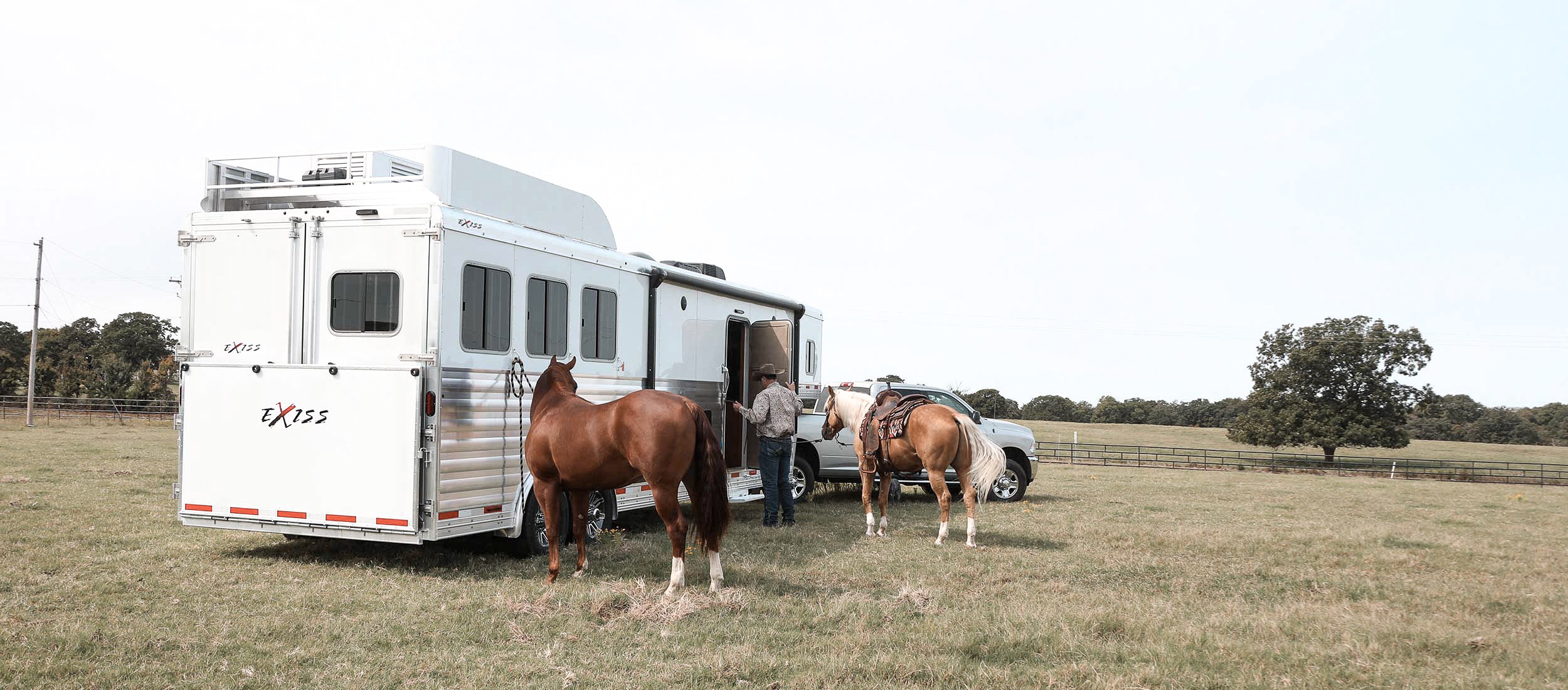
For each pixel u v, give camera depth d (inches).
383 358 253.6
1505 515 562.3
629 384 343.3
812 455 505.4
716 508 241.6
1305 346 1740.9
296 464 258.7
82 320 2415.1
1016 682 166.9
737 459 426.9
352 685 158.9
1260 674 172.6
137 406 1552.7
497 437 272.7
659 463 234.4
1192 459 1475.1
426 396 248.4
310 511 257.1
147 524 341.1
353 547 300.0
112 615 199.9
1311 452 2143.2
